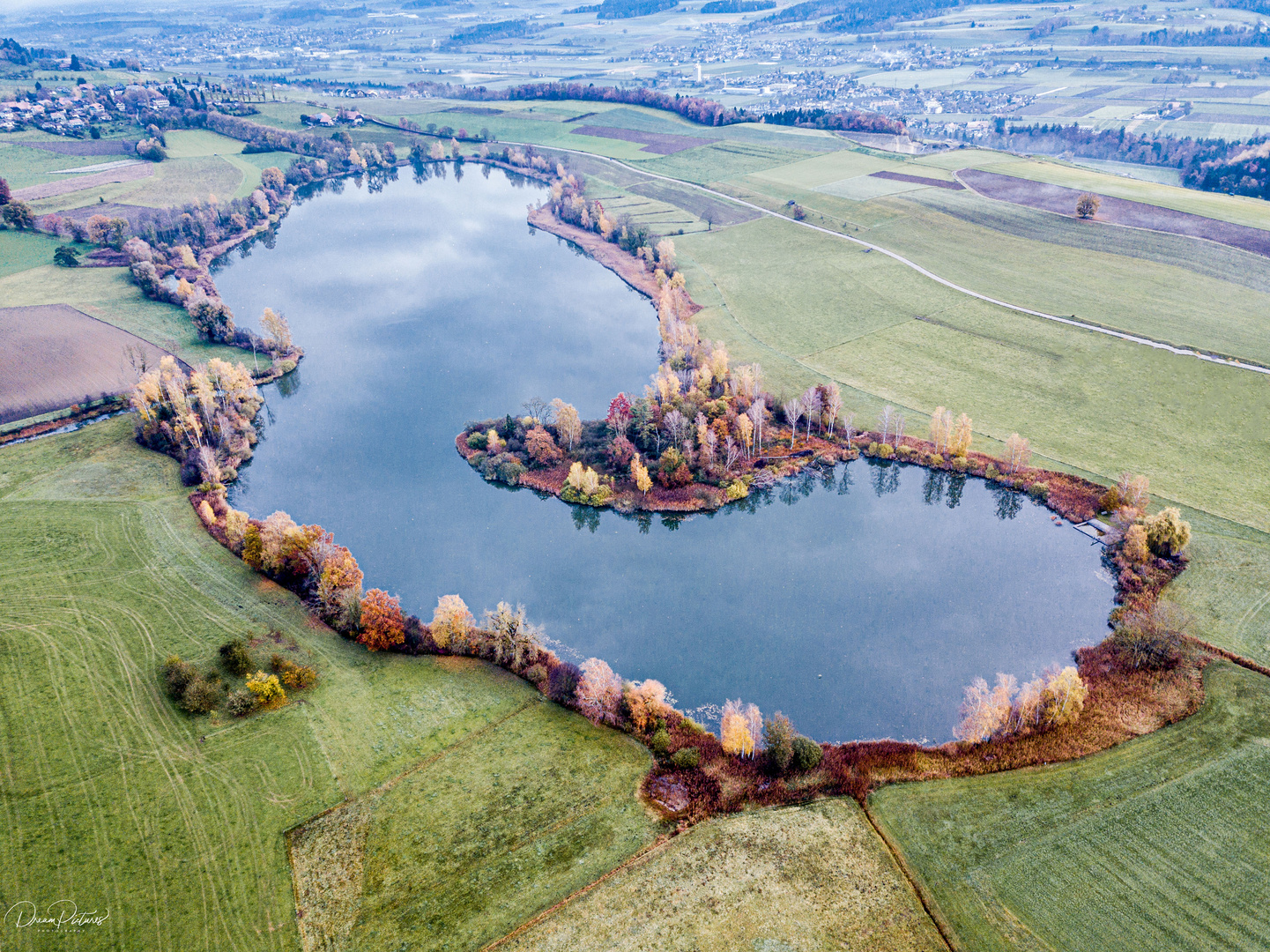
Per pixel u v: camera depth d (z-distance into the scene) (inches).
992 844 3272.6
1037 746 3720.5
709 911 3056.1
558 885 3171.8
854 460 6190.9
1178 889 3043.8
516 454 6387.8
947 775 3627.0
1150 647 4143.7
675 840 3336.6
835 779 3619.6
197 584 4874.5
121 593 4753.9
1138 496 5187.0
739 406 6535.4
